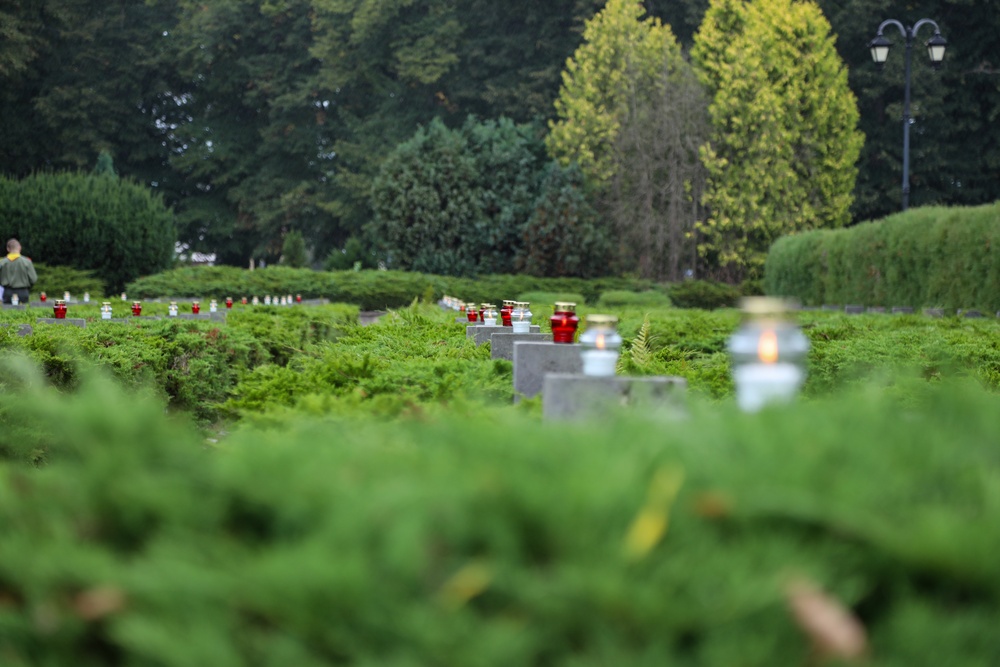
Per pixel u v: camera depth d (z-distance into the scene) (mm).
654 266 59688
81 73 76250
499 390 8312
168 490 2402
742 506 2172
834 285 37500
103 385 2848
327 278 49375
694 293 53094
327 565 1978
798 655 1918
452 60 75500
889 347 11008
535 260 57000
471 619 1961
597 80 62438
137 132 79500
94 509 2400
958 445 2797
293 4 81312
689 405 4023
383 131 78062
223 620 2018
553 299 46188
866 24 69375
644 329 11164
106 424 2648
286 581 1955
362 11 76438
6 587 2240
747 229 59156
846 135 61875
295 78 82250
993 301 25906
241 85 84062
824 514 2139
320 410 5660
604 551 2076
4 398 5820
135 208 50125
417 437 3375
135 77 78750
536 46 77000
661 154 59156
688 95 59375
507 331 14180
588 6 74438
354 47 80188
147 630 1956
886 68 68250
